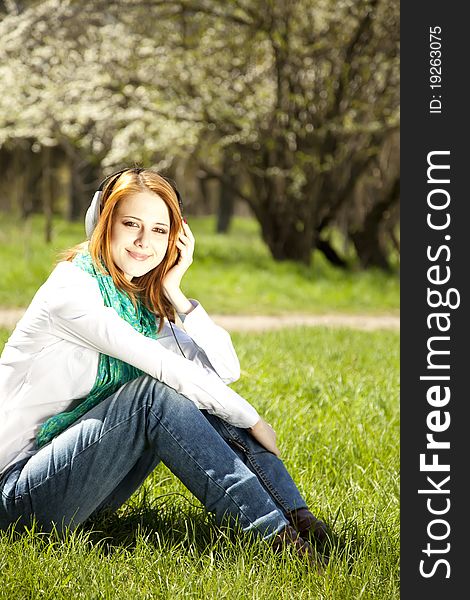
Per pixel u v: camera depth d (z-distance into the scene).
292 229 22.47
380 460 5.06
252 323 15.61
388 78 20.62
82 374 3.48
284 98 20.78
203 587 3.15
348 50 20.22
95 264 3.57
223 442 3.46
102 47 20.25
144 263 3.60
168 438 3.42
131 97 20.53
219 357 3.84
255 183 22.34
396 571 3.37
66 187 37.84
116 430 3.40
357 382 7.47
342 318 17.11
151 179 3.61
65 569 3.22
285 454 4.89
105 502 3.80
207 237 30.66
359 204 24.28
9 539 3.43
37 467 3.44
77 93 19.86
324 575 3.23
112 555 3.44
